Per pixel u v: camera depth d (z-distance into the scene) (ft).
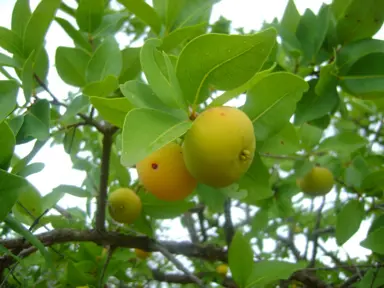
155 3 0.91
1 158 0.63
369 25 0.92
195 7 0.91
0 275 0.84
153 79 0.58
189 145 0.57
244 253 0.80
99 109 0.65
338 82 0.93
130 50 0.90
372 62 0.91
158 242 1.00
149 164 0.65
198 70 0.58
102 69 0.85
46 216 1.08
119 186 1.11
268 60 0.93
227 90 0.59
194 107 0.60
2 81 0.66
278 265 0.81
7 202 0.61
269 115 0.69
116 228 1.14
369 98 0.92
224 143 0.55
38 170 0.70
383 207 1.09
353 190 1.09
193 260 1.44
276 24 0.99
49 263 0.69
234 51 0.55
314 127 1.15
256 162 0.77
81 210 1.21
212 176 0.57
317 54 0.97
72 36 0.95
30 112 0.75
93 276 0.97
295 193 1.26
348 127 1.53
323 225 1.61
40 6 0.77
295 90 0.67
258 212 1.28
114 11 1.24
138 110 0.53
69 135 0.98
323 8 0.95
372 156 1.35
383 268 1.00
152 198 1.01
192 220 1.62
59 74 0.89
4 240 0.83
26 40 0.81
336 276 1.41
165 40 0.82
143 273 1.26
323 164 1.21
